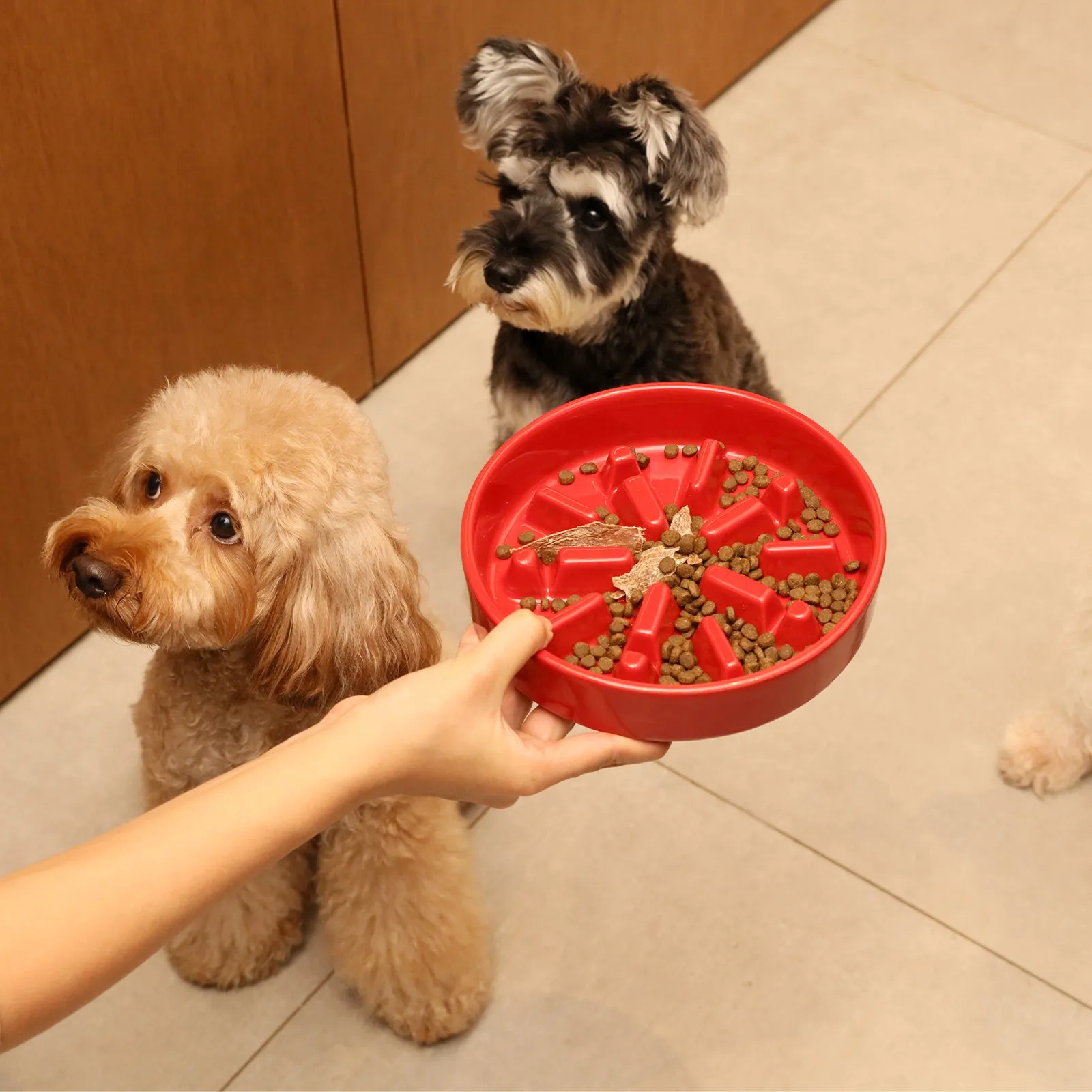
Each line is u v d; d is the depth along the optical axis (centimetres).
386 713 100
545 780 114
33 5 160
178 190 195
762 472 145
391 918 171
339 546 142
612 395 142
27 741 216
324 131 214
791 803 205
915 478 245
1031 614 225
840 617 131
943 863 198
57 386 196
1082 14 332
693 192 197
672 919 194
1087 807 203
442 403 261
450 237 257
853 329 269
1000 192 295
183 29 180
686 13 286
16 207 174
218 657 152
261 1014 188
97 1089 181
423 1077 181
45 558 146
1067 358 263
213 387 146
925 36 329
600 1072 181
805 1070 180
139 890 84
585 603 132
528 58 200
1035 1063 179
